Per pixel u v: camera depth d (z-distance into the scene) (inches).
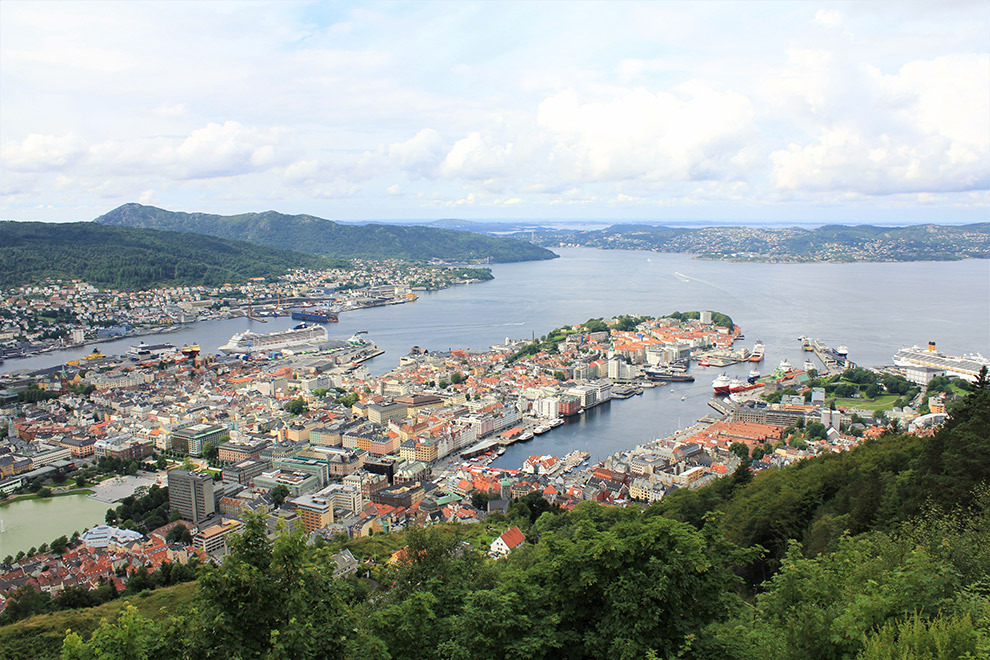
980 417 7568.9
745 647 3823.8
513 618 4119.1
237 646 3656.5
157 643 3767.2
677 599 3934.5
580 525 4534.9
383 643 3878.0
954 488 6875.0
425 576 5659.5
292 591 3809.1
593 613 4212.6
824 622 3708.2
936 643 3149.6
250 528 4015.8
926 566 4033.0
